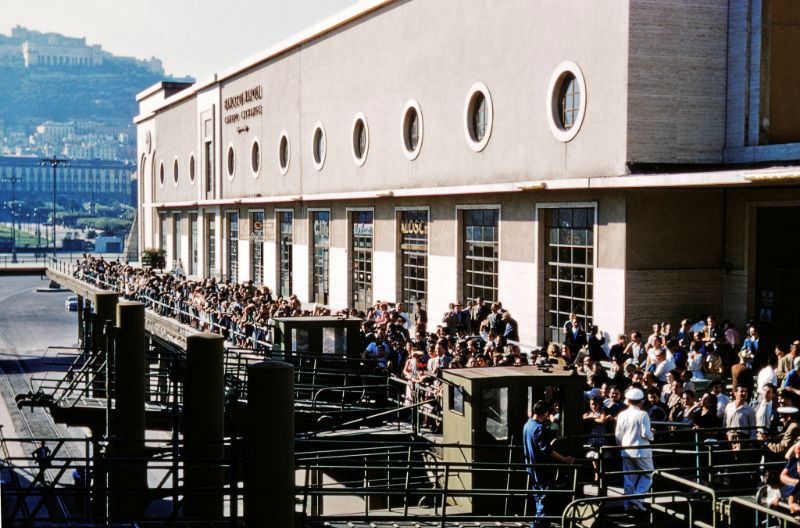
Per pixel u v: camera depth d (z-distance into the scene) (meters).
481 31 31.20
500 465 14.35
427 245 35.31
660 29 24.38
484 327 26.69
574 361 23.33
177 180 73.50
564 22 26.83
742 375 16.31
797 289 23.06
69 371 26.80
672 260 24.50
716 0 24.70
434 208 34.56
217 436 16.39
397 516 14.13
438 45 34.12
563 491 14.11
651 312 24.41
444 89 33.78
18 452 36.19
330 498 20.58
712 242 24.83
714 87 24.83
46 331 74.06
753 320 21.33
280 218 51.75
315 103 46.03
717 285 24.91
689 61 24.61
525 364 19.06
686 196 24.53
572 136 26.55
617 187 23.55
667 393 18.20
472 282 32.53
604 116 25.17
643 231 24.28
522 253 29.06
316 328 24.03
